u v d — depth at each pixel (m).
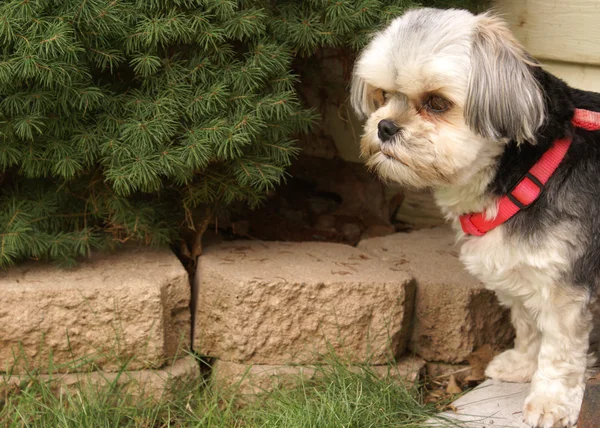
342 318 1.55
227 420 1.51
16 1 1.40
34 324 1.51
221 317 1.56
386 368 1.57
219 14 1.47
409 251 1.68
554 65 1.70
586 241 1.39
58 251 1.55
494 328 1.61
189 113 1.50
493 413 1.50
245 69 1.49
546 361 1.45
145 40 1.45
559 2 1.67
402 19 1.41
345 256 1.64
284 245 1.68
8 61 1.41
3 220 1.55
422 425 1.48
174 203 1.66
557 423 1.44
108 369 1.54
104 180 1.53
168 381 1.54
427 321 1.60
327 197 1.93
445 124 1.37
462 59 1.35
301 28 1.51
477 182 1.41
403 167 1.39
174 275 1.57
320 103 1.86
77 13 1.42
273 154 1.56
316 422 1.45
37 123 1.45
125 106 1.50
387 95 1.42
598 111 1.41
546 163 1.39
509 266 1.42
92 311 1.52
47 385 1.52
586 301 1.41
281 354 1.56
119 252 1.63
